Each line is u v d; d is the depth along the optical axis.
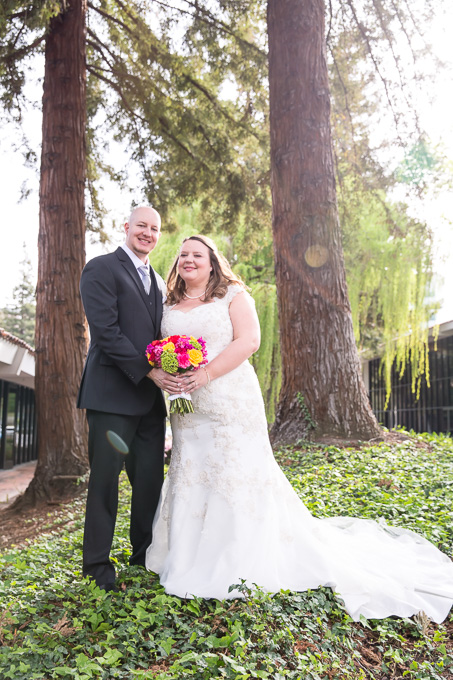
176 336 3.62
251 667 2.69
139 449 3.96
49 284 10.02
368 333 21.09
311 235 8.72
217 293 3.91
